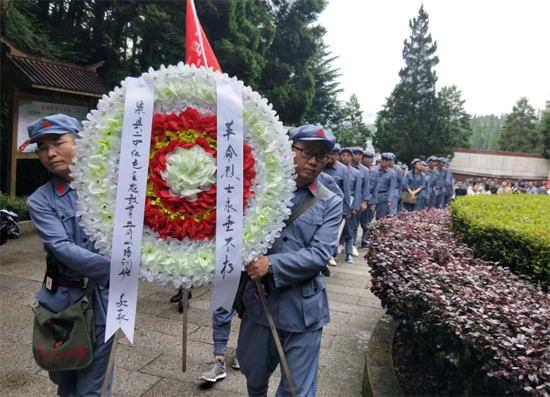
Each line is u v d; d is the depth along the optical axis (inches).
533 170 1291.8
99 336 87.4
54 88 315.9
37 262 244.1
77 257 79.9
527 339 83.1
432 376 123.0
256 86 504.7
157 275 76.2
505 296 104.6
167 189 76.7
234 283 78.5
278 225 81.0
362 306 204.2
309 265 85.4
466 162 1320.1
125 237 74.0
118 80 453.4
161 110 78.1
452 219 205.3
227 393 122.3
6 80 317.7
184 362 91.0
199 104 79.0
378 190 382.9
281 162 80.4
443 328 98.4
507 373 77.5
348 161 288.4
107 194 74.7
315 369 91.0
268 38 594.6
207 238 78.2
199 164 75.7
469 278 116.2
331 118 1439.5
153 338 154.0
